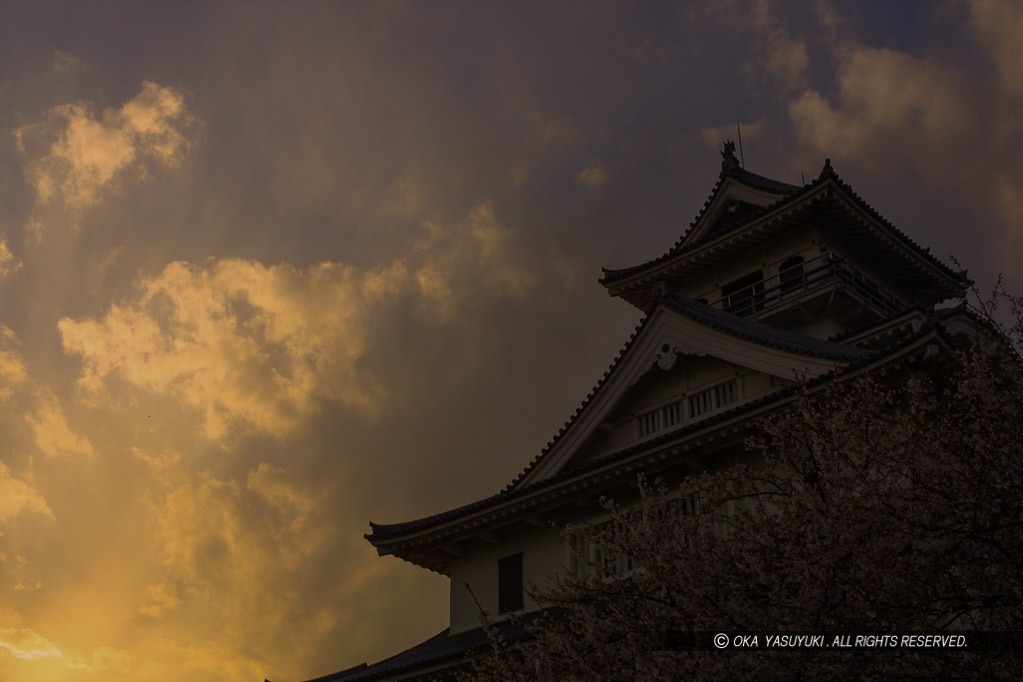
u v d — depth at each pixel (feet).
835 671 38.96
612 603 47.14
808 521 43.80
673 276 132.46
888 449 44.70
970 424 44.34
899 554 41.70
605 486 74.23
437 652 78.74
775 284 121.90
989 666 37.60
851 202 117.19
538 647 50.29
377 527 88.02
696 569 44.29
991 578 41.42
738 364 76.64
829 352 72.64
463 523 81.87
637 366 82.48
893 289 130.00
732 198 135.95
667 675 41.88
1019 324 46.60
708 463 70.38
